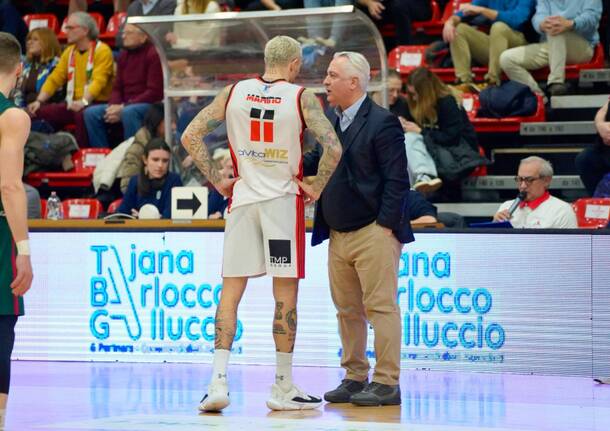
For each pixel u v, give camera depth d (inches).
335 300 593.9
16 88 1179.9
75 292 784.3
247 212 546.9
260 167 544.4
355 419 509.7
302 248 546.9
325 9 807.7
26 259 447.5
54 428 470.3
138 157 974.4
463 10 1080.2
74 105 1133.1
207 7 1061.1
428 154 967.0
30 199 874.1
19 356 792.9
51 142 1093.8
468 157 967.6
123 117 1066.7
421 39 1194.6
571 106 1041.5
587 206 870.4
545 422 502.6
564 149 1017.5
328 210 577.6
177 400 580.1
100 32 1304.1
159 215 823.1
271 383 655.8
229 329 546.6
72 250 783.7
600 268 696.4
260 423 488.4
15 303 456.4
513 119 1034.1
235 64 870.4
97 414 524.7
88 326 781.9
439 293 722.8
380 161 565.6
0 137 449.1
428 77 973.2
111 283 776.9
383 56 820.6
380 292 569.3
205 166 557.3
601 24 1158.3
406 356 731.4
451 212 946.1
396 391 569.0
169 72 885.2
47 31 1182.3
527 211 784.9
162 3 1096.2
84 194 1090.1
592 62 1071.0
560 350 702.5
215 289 757.3
